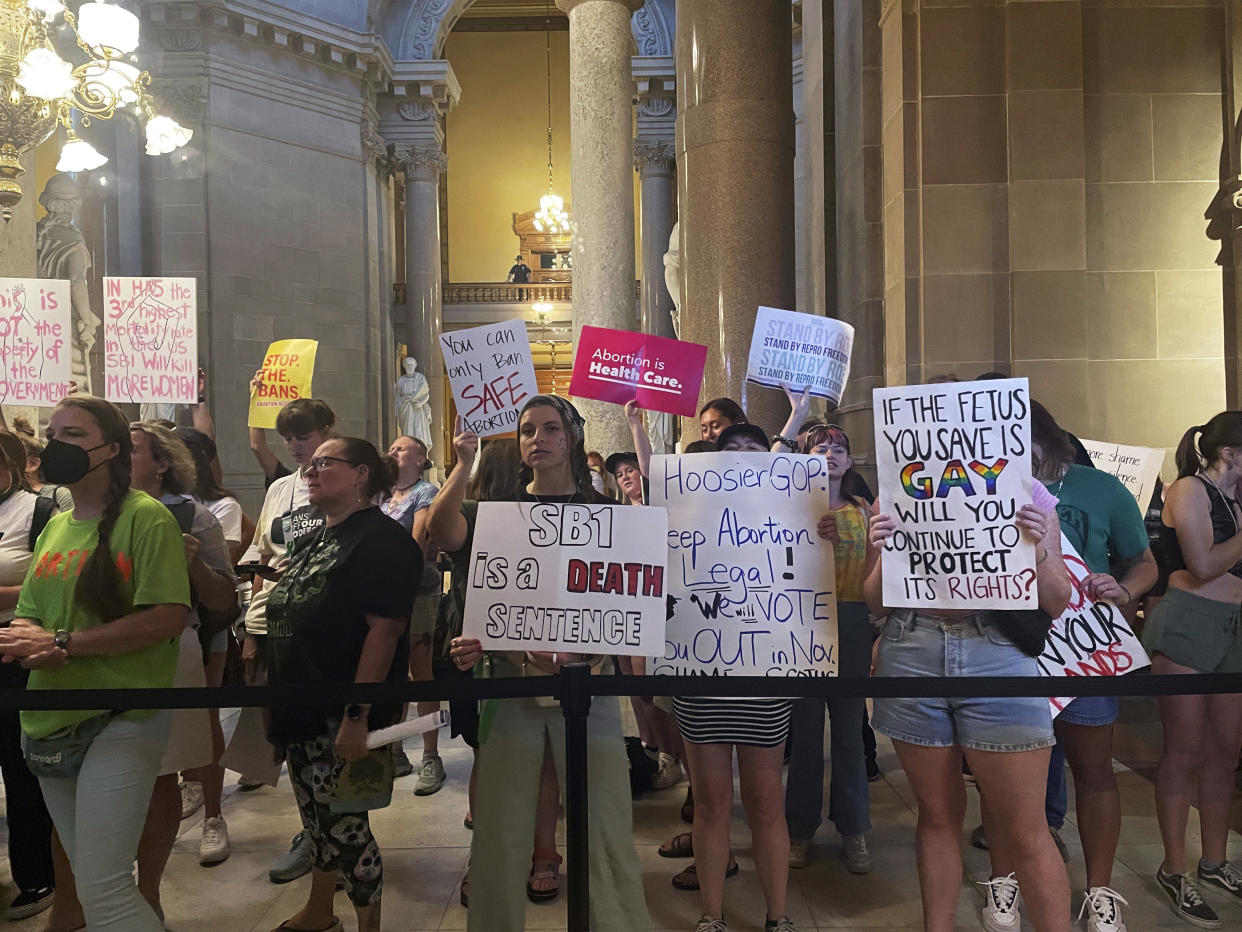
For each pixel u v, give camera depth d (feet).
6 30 18.53
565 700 7.68
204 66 49.03
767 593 9.44
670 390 11.97
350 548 9.14
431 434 65.00
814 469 9.55
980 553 8.07
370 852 9.28
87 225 45.47
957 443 8.18
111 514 8.33
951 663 8.30
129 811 8.10
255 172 51.03
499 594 8.66
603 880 8.39
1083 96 17.85
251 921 10.41
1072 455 10.34
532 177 94.99
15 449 11.27
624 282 24.30
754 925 10.07
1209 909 10.05
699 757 9.49
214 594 10.39
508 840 8.51
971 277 17.80
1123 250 17.95
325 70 54.60
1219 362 17.84
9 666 10.43
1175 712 10.59
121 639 8.08
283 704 7.63
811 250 28.58
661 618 8.58
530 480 9.71
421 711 14.25
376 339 57.67
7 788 10.54
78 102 22.33
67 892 9.84
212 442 13.74
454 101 65.82
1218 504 10.73
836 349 12.83
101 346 44.34
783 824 9.60
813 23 27.76
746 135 17.47
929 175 17.88
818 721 11.54
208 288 48.80
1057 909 8.04
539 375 89.10
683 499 9.65
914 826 12.75
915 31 18.10
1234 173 17.62
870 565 11.46
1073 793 14.11
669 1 65.00
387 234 61.82
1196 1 18.02
